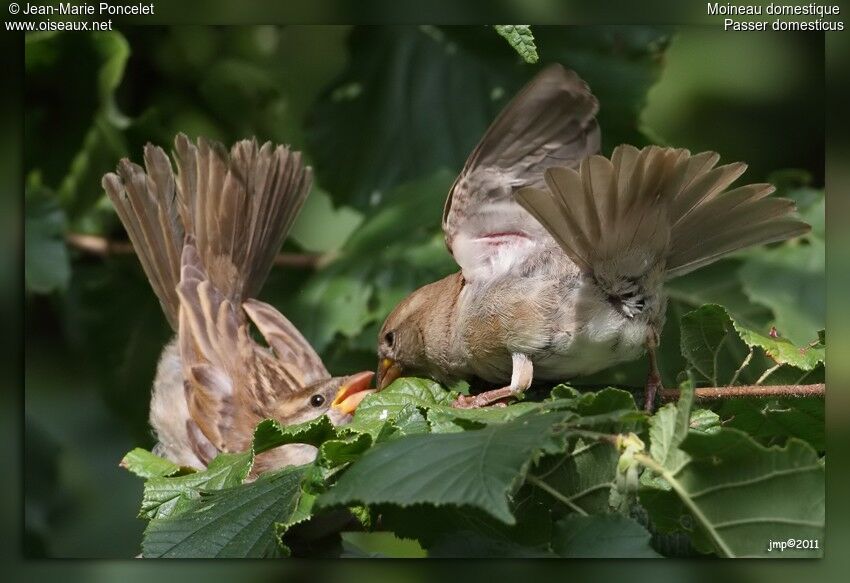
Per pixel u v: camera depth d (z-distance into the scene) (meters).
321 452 5.63
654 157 6.99
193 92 11.88
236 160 11.03
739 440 5.07
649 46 11.21
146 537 5.70
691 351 7.28
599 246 7.62
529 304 8.14
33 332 11.33
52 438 11.04
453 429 5.80
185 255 10.80
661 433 5.35
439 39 11.84
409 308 9.23
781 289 10.45
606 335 8.00
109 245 11.46
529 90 7.77
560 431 5.13
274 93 11.96
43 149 11.14
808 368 7.03
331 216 12.54
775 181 11.25
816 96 11.82
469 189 8.25
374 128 11.80
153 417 10.63
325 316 10.57
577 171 7.55
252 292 10.99
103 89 10.94
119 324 11.57
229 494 5.95
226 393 10.18
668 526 5.59
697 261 8.02
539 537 5.56
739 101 11.97
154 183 10.82
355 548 6.57
